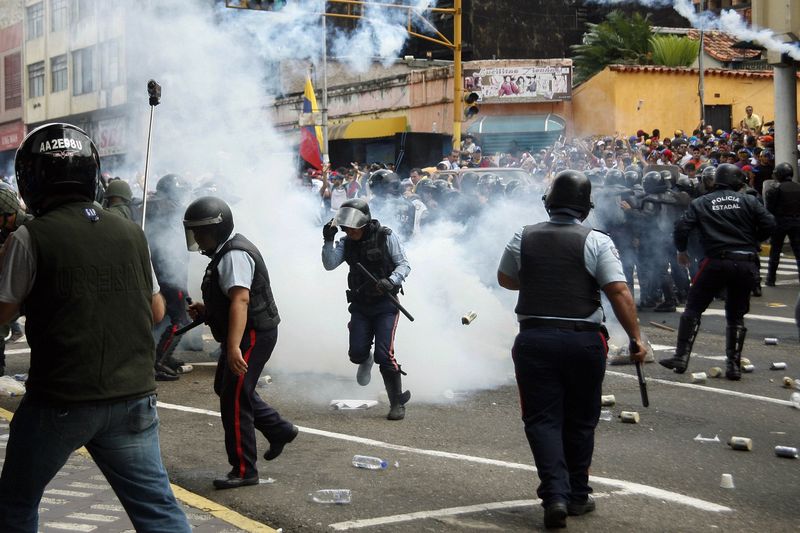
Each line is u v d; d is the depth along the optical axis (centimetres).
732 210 911
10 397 871
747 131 2359
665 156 2077
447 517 527
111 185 916
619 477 607
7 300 347
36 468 352
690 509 543
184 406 826
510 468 624
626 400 841
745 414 791
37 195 365
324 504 550
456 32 2427
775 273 1616
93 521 516
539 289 515
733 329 930
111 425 358
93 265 356
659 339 1173
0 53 5250
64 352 349
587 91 3044
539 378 511
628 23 3284
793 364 1009
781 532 506
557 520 499
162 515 367
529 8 3747
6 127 5288
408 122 3372
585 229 519
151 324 375
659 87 2988
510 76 3094
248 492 574
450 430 730
